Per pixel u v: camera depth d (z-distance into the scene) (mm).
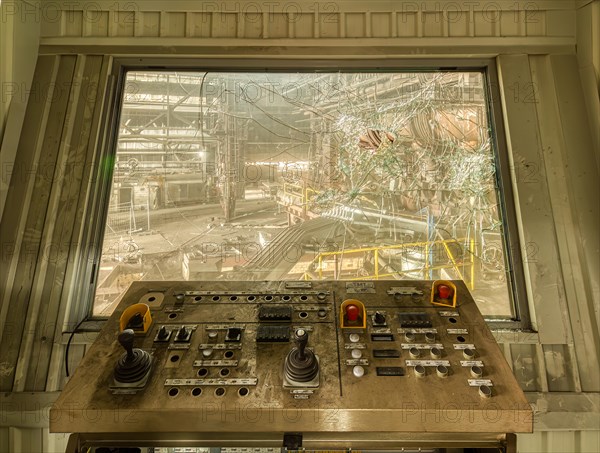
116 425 764
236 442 805
